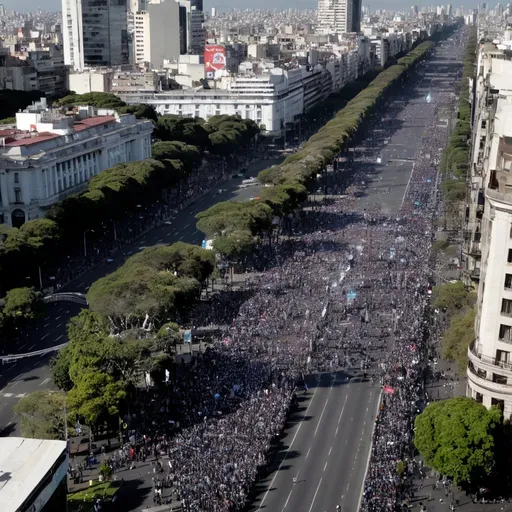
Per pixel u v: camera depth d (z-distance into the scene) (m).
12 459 122.81
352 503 159.50
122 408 189.12
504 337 173.62
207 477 164.88
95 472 172.62
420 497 162.12
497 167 181.75
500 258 170.75
